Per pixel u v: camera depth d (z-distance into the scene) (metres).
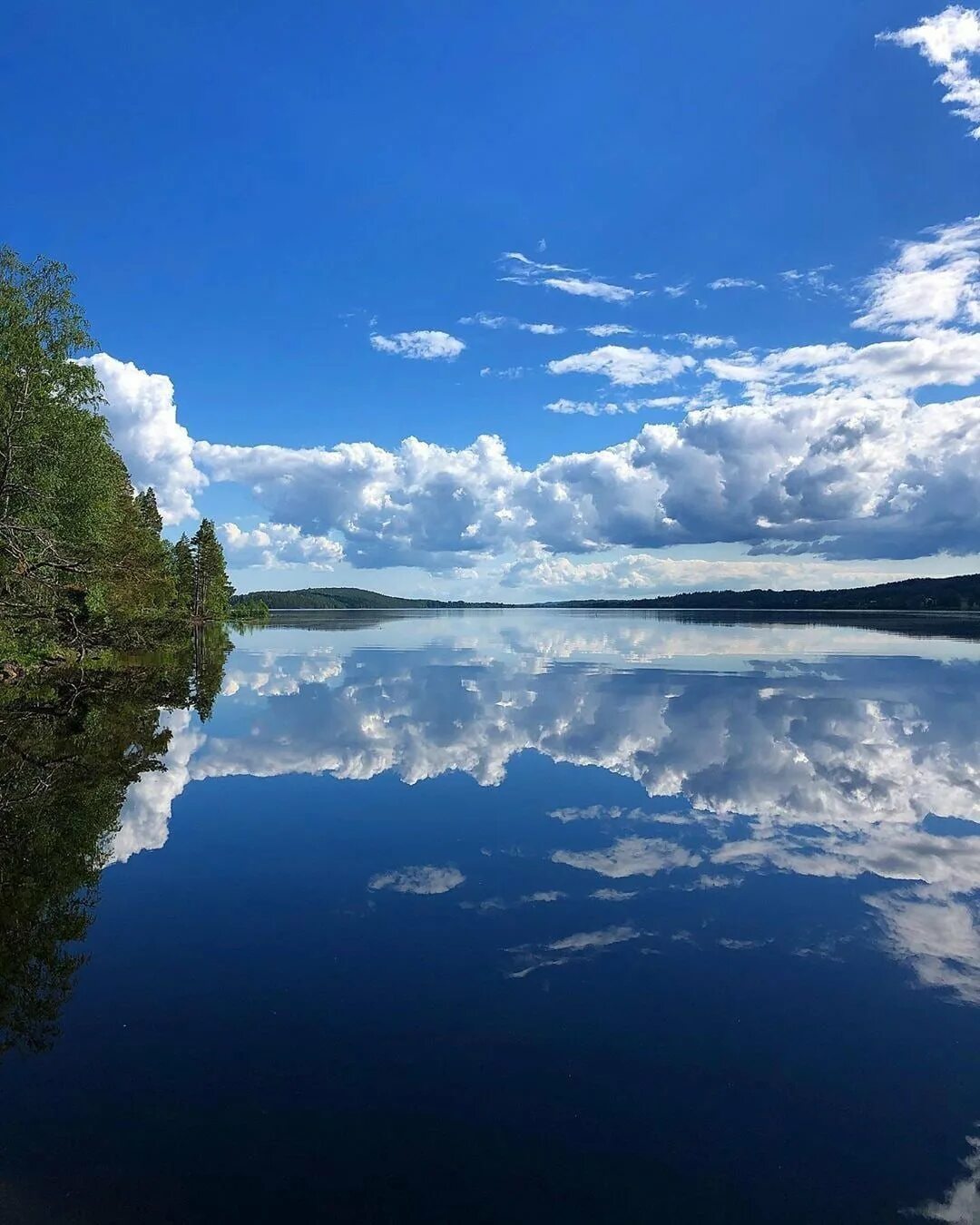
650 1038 5.14
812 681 24.11
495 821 9.99
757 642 44.22
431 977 5.95
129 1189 3.79
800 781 11.83
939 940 6.61
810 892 7.65
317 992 5.73
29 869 8.34
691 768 12.75
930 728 15.88
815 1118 4.36
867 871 8.21
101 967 6.14
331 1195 3.76
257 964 6.18
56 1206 3.67
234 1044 5.05
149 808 10.68
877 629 60.16
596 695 21.20
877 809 10.38
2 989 5.82
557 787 11.66
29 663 25.58
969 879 7.98
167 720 17.36
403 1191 3.79
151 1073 4.74
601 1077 4.72
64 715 17.94
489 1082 4.66
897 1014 5.45
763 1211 3.67
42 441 25.05
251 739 15.34
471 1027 5.25
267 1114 4.37
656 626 69.81
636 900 7.47
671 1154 4.07
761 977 5.96
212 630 59.34
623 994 5.72
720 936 6.68
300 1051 4.97
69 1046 5.04
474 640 49.69
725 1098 4.52
